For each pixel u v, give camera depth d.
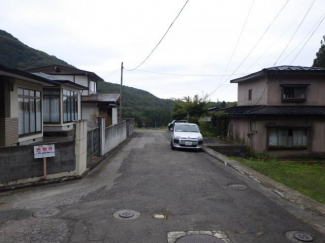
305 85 16.09
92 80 23.94
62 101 13.93
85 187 6.49
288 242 3.76
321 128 15.66
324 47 25.39
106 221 4.36
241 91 20.53
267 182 7.19
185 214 4.74
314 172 11.18
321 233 4.08
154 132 27.55
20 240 3.66
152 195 5.86
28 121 10.74
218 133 21.55
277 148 15.41
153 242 3.67
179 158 11.22
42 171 6.70
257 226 4.29
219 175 8.12
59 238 3.73
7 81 8.78
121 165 9.44
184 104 24.20
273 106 16.12
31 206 5.08
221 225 4.29
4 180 6.05
